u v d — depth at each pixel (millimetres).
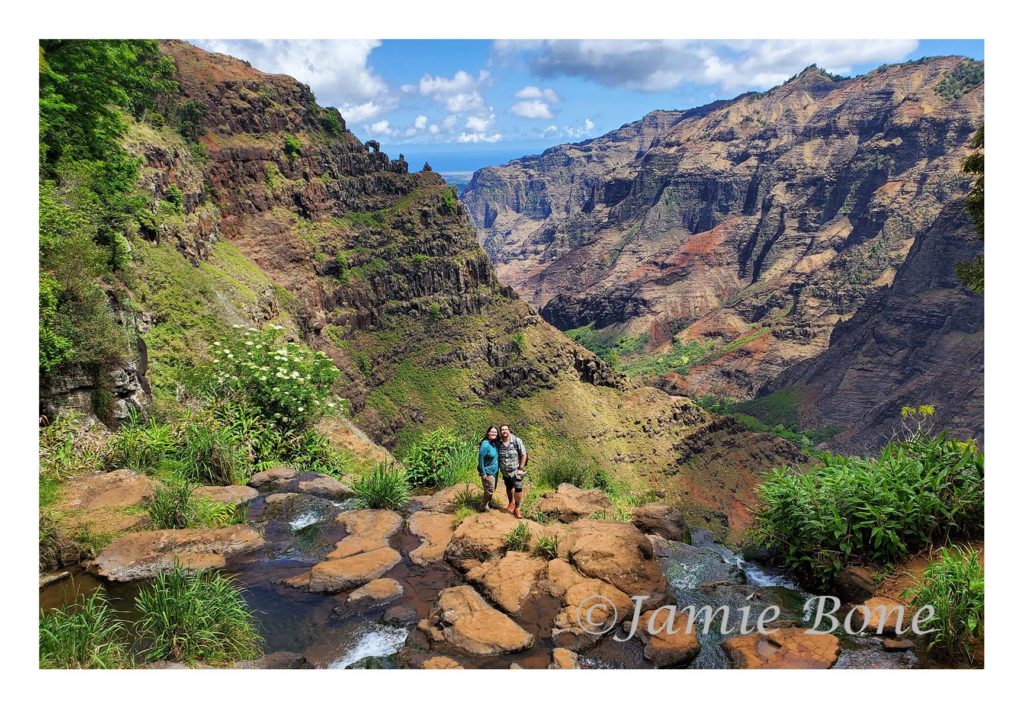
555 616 7152
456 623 6934
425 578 8180
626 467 89000
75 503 9297
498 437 10078
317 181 91000
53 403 10805
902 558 8031
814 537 8430
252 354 15203
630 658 6500
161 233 33969
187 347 21984
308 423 15344
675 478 89062
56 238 12086
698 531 10766
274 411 14898
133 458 10898
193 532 8930
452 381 91500
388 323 91812
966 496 8250
